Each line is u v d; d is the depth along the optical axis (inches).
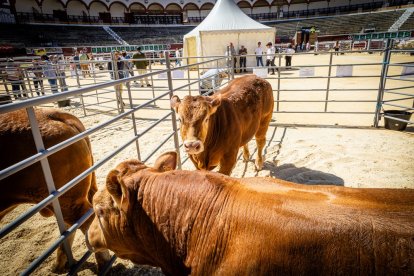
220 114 137.6
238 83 169.8
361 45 1213.7
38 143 74.4
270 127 271.7
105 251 106.2
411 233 39.3
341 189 54.1
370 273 38.9
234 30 753.0
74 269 86.7
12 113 90.5
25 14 1791.3
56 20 1913.1
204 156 137.3
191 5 2304.4
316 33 1529.3
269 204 50.3
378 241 39.8
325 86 448.5
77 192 99.4
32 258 116.9
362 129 251.8
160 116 336.8
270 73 645.9
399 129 242.4
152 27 2231.8
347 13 2203.5
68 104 406.6
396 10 1828.2
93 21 2087.8
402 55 974.4
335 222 43.3
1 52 1095.0
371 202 47.2
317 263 42.1
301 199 50.1
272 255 45.6
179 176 63.1
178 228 59.1
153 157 212.1
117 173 63.1
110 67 492.1
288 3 2321.6
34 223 140.0
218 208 55.0
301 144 223.8
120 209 63.8
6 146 85.0
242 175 183.2
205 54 772.0
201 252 55.9
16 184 87.4
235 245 50.5
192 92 464.8
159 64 1085.8
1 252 120.3
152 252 65.8
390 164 181.5
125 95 466.6
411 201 46.5
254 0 2330.2
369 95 380.2
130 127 294.0
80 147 99.9
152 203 62.2
